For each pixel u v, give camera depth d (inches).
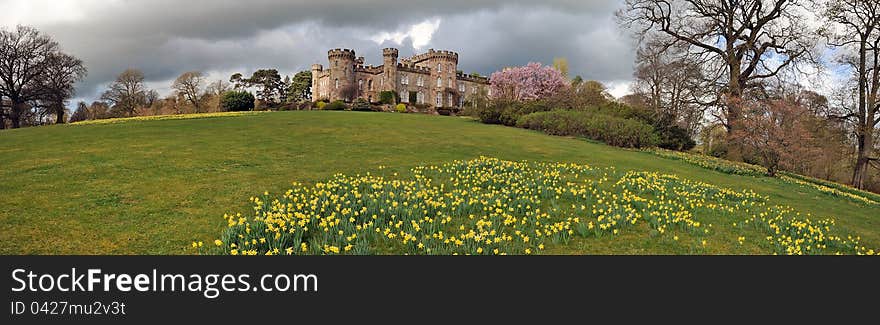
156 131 887.1
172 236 308.8
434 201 383.9
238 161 574.2
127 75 2785.4
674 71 1375.5
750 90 1235.2
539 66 2632.9
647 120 1322.6
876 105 1154.7
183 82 2935.5
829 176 1461.6
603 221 378.6
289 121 1169.4
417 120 1407.5
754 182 734.5
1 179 440.8
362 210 343.3
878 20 1106.7
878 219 518.6
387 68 3238.2
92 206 363.3
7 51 2022.6
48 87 2081.7
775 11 1219.2
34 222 322.3
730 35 1269.7
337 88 3164.4
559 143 992.2
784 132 840.3
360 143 799.1
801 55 1200.8
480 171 569.9
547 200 449.7
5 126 2160.4
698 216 430.6
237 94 2359.7
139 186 429.4
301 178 494.6
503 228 349.4
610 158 807.1
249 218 341.1
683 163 882.1
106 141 727.7
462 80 3550.7
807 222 438.0
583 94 1640.0
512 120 1423.5
